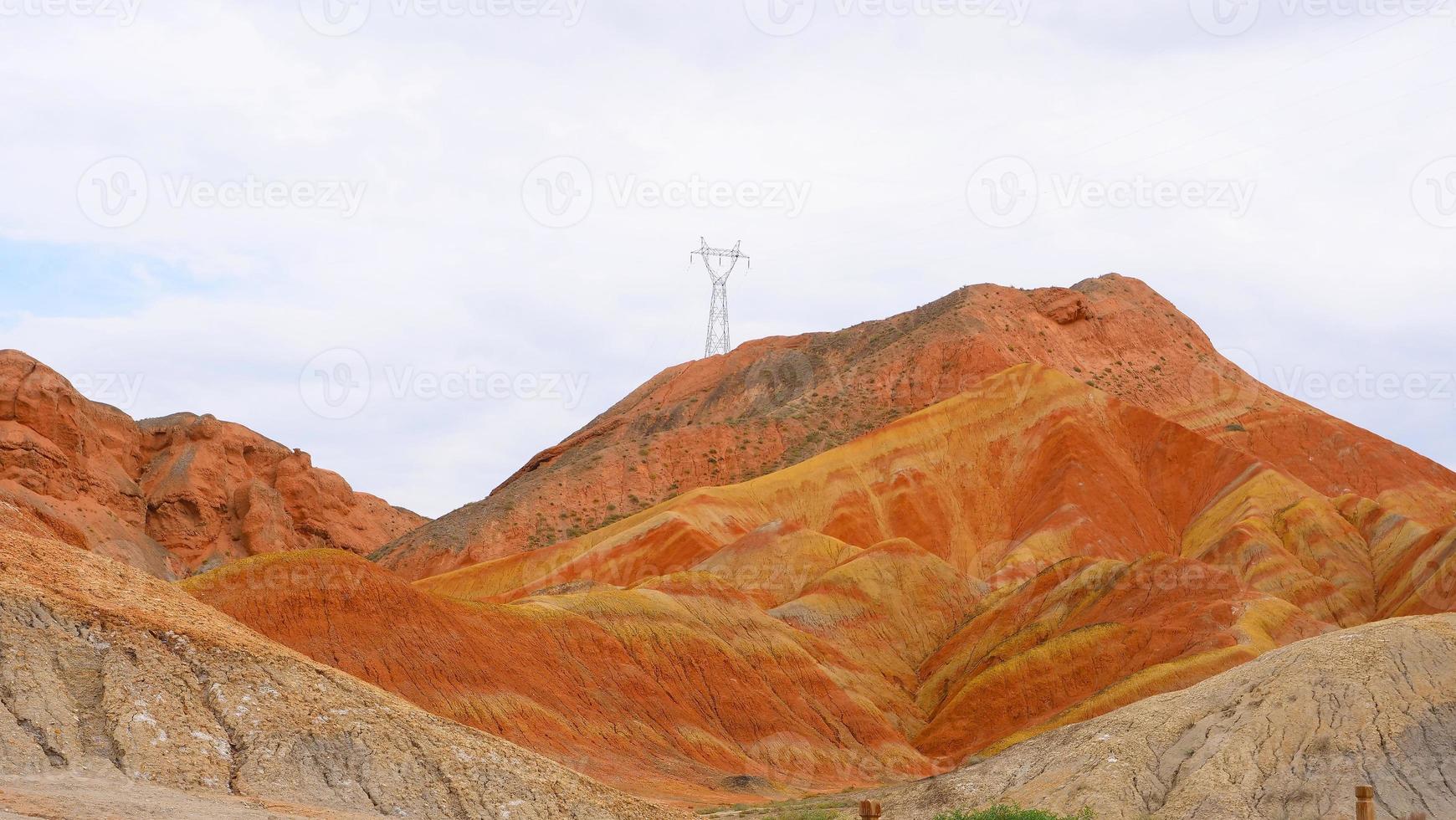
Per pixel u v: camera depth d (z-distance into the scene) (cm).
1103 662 10275
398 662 7950
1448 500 17912
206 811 3241
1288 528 15200
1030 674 10294
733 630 10412
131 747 3488
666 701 9138
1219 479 17325
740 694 9594
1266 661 5747
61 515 17625
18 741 3341
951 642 12175
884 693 11219
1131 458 18112
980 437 18338
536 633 9081
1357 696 5284
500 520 19375
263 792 3566
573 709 8538
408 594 8425
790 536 14400
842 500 17162
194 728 3656
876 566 13138
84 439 19500
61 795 3133
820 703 10025
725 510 16450
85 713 3538
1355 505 15712
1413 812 4800
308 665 4134
